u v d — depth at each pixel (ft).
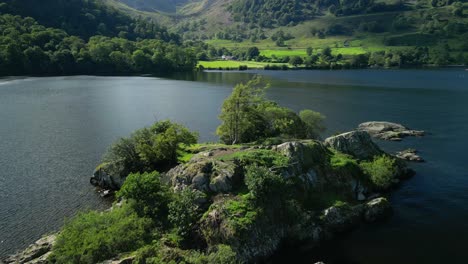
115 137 292.20
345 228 151.12
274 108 252.42
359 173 183.62
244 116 239.71
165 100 469.16
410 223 154.71
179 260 113.70
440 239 142.51
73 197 185.78
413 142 282.36
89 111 391.04
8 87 540.52
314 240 142.82
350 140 207.82
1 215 164.66
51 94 492.95
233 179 153.99
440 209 166.81
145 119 357.61
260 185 142.92
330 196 163.12
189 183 156.56
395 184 194.08
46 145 267.80
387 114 387.14
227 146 215.72
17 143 270.87
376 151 211.82
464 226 151.43
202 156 178.70
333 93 529.04
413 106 430.61
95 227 131.54
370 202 162.30
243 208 139.33
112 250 120.26
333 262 130.31
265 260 132.16
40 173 214.90
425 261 129.18
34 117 355.97
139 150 202.80
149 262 111.04
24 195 185.98
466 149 261.65
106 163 204.95
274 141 215.31
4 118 348.18
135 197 143.74
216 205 141.38
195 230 135.13
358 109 413.80
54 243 132.98
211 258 114.11
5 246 140.46
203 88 586.04
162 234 131.64
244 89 241.55
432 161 235.61
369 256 133.08
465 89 554.87
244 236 130.62
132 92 535.19
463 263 127.54
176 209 136.46
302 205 152.97
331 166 176.45
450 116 374.43
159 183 151.12
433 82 648.79
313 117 272.92
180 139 223.71
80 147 264.52
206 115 380.58
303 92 536.83
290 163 164.96
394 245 139.33
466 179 202.90
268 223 139.64
